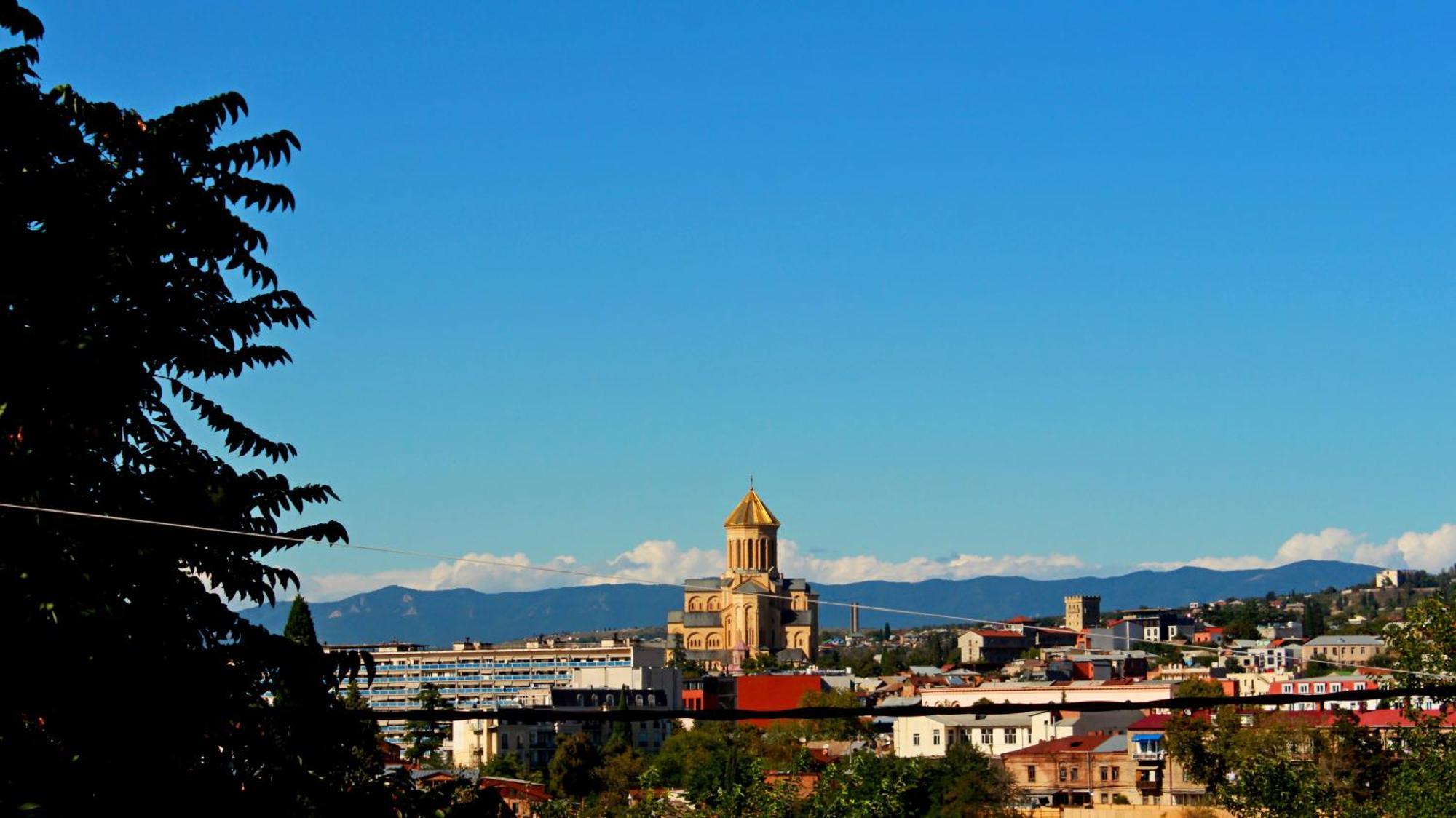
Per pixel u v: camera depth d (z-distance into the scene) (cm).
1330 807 18138
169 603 4534
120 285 4678
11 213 4478
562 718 4128
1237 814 18888
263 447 5044
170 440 4878
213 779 4419
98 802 4150
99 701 4197
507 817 5131
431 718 4331
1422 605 12106
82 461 4450
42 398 4359
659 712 4088
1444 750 11875
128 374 4516
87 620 4178
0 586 4131
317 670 4778
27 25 4769
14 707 4084
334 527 4981
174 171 4781
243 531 4744
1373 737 19312
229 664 4650
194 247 4847
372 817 4750
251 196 4981
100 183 4659
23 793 4000
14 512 4228
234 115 4981
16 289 4450
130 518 4469
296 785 4622
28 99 4512
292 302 5066
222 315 4944
